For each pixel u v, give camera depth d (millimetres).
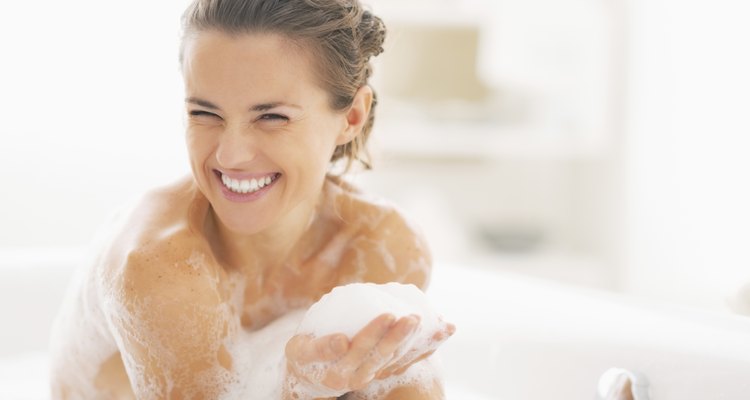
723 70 2980
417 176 3154
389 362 896
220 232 1110
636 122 3064
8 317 1736
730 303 1479
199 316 1025
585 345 1411
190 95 943
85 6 2418
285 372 1005
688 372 1274
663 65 3029
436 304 1643
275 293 1152
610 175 3123
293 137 964
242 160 942
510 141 3111
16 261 1775
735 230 2992
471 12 3059
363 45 1066
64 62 2430
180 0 2443
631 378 1266
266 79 927
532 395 1469
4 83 2408
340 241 1173
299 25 943
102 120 2469
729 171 2992
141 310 1003
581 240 3207
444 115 3113
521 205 3207
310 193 1020
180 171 2521
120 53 2449
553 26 3062
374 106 1204
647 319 1409
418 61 3104
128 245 1032
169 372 1032
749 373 1212
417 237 1195
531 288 1630
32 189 2463
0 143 2426
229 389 1079
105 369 1151
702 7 2977
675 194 3051
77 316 1146
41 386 1591
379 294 970
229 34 923
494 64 3086
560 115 3119
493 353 1529
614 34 3051
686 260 3049
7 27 2389
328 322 935
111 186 2502
